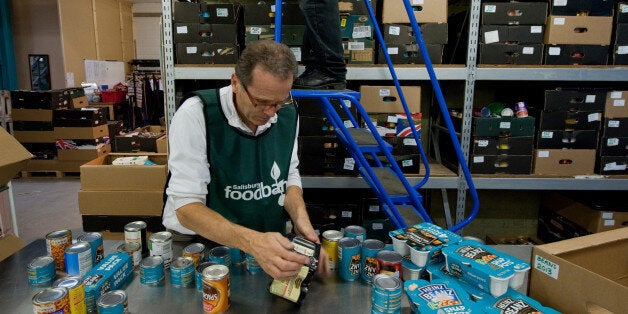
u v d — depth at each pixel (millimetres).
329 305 985
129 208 2564
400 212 1873
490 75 2371
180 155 1183
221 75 2334
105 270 1010
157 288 1042
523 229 3152
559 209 2846
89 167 2557
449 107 2990
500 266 917
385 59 2375
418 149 2445
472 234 3164
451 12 3113
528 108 2570
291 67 1023
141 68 9688
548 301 934
